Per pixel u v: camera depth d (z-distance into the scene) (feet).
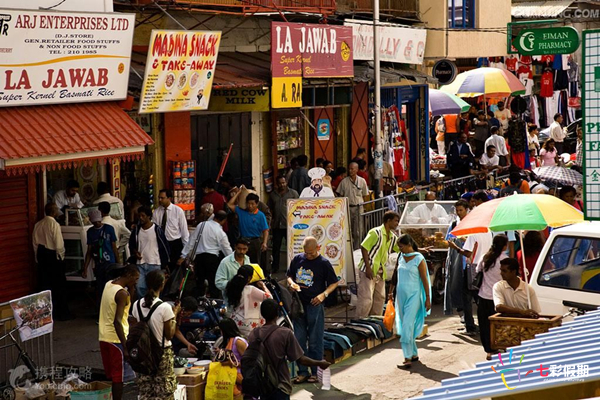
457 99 104.17
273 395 37.35
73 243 59.00
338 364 50.26
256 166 82.74
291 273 47.85
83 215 59.41
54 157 50.49
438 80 102.01
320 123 91.20
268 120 84.23
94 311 58.75
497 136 101.60
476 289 55.26
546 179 81.51
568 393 19.49
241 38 79.46
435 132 115.65
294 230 57.67
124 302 40.42
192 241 57.31
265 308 37.65
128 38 56.24
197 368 42.14
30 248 57.11
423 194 89.15
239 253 48.83
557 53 64.49
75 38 52.60
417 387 45.96
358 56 84.02
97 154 53.21
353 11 89.20
